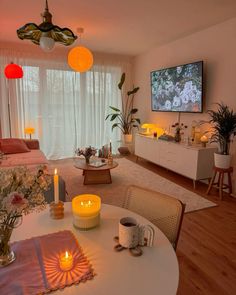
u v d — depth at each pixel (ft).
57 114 17.81
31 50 16.48
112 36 14.02
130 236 3.21
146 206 4.60
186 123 14.57
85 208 3.75
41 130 17.46
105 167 12.07
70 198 10.77
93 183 12.58
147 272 2.81
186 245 7.30
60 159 18.13
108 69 18.99
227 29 11.43
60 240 3.43
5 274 2.75
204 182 13.21
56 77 17.40
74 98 18.13
